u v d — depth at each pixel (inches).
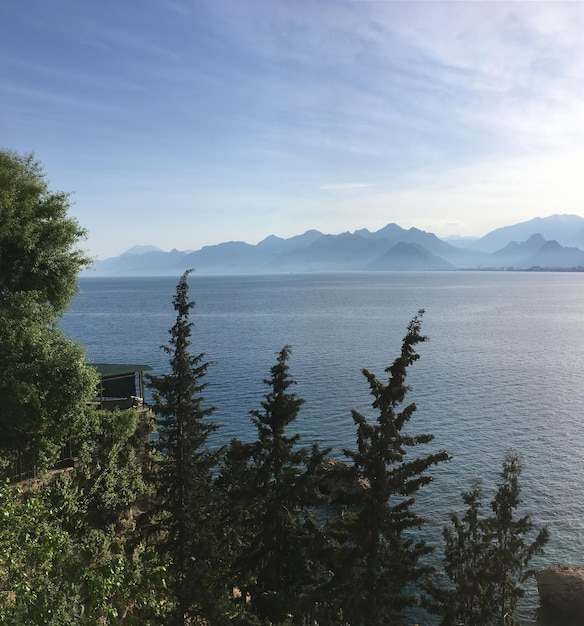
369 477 761.0
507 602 994.7
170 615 821.2
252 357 4227.4
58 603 562.6
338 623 833.5
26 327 891.4
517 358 4279.0
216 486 1017.5
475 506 945.5
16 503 721.6
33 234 1072.2
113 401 1215.6
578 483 1881.2
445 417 2640.3
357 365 3907.5
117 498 1057.5
